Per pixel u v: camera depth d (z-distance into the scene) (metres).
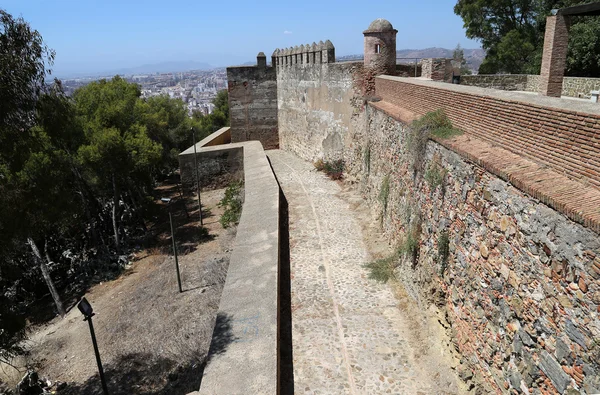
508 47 23.22
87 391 8.21
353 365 6.14
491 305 4.70
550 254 3.62
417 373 5.91
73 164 14.78
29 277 14.98
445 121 6.62
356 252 9.87
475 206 5.08
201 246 14.20
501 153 4.84
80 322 11.59
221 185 19.91
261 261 7.85
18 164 6.80
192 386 7.21
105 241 17.48
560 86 8.78
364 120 13.57
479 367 5.00
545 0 20.80
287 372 6.06
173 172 30.64
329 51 16.66
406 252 7.86
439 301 6.25
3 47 6.21
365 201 12.89
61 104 7.36
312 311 7.55
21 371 9.59
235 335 5.71
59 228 14.23
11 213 7.06
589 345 3.14
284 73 21.64
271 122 23.47
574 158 3.76
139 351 8.91
